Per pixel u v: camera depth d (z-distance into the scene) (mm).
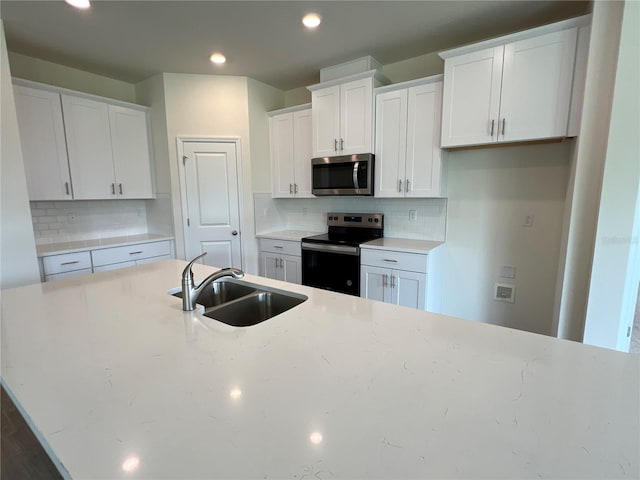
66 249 2816
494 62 2240
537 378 795
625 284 1803
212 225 3592
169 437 611
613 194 1761
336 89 3021
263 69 3250
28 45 2652
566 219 2209
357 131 2949
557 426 627
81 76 3215
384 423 639
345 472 529
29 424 663
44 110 2777
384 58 2988
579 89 1980
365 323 1151
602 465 537
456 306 2984
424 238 3098
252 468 539
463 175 2826
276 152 3719
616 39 1754
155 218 3729
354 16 2262
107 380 804
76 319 1204
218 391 752
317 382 783
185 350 957
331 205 3703
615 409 677
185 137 3398
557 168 2438
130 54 2859
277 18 2275
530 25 2393
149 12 2176
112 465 551
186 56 2910
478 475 520
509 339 1016
